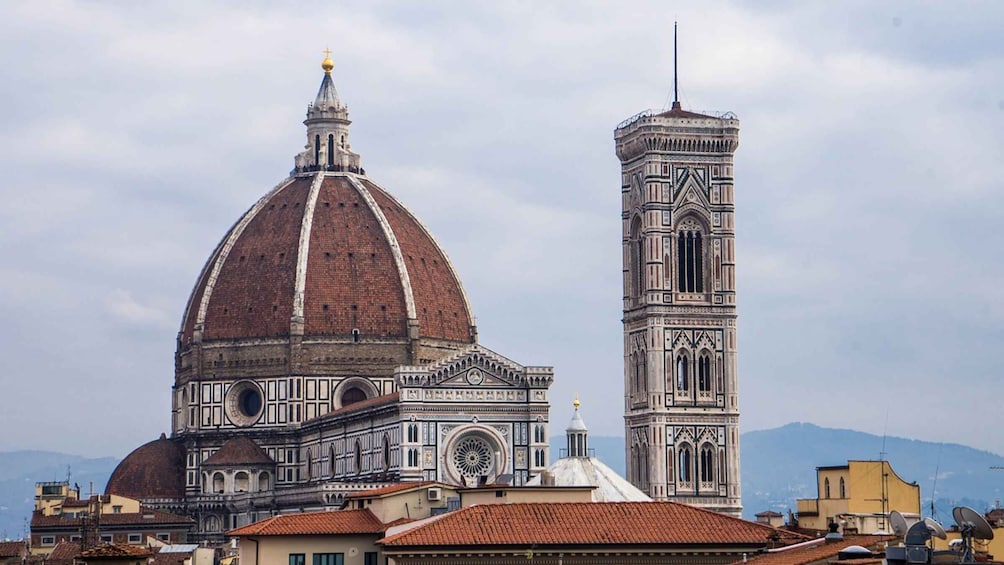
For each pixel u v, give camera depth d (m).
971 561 164.25
